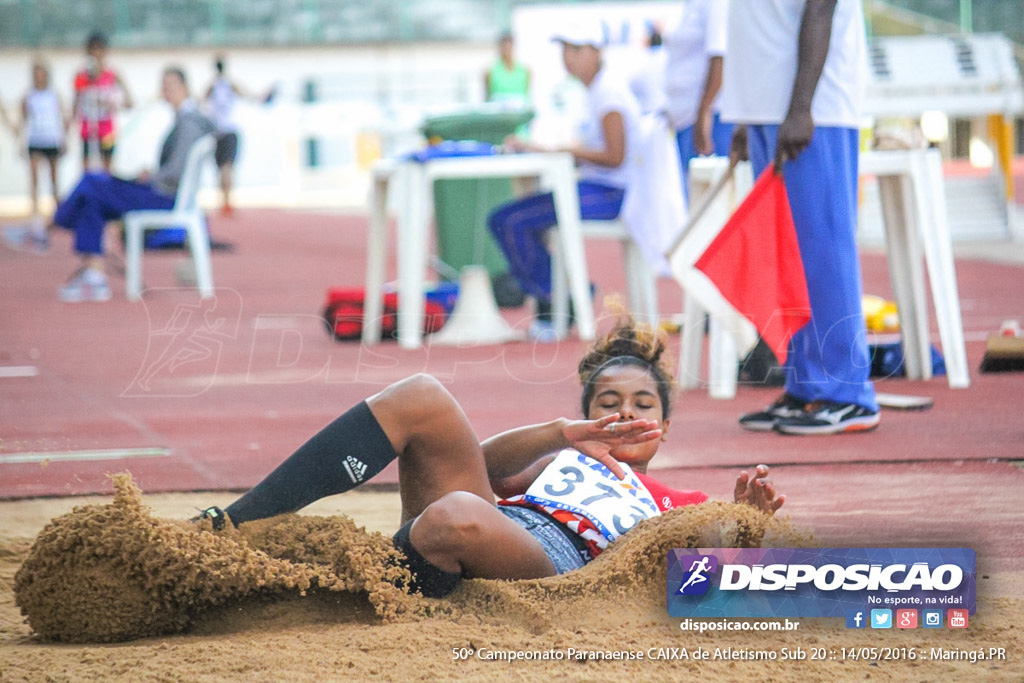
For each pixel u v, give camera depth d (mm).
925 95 44375
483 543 8586
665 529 8961
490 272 33531
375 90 92500
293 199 86312
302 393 20219
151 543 8352
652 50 29688
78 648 8164
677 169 24797
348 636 8164
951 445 15266
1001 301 30750
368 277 26406
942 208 19875
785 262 16359
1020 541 10688
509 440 10055
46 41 90250
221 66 66438
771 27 16422
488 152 26734
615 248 54031
